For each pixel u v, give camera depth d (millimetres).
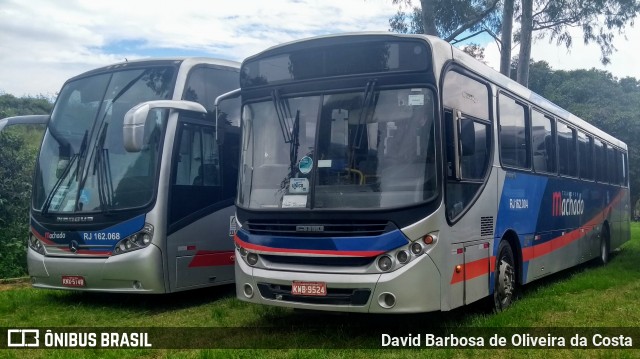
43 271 9602
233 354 6520
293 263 7043
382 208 6641
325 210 6828
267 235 7211
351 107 7078
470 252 7488
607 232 15453
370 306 6598
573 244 12352
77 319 8812
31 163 17969
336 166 6973
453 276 6984
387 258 6602
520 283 9344
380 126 6918
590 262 14828
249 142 7684
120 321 8703
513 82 9594
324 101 7219
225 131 10305
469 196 7535
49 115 10320
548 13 20312
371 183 6797
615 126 40875
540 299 9602
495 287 8430
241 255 7473
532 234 9906
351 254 6672
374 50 7090
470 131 7484
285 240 7043
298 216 6980
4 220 16328
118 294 10812
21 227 16406
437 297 6660
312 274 6852
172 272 9203
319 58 7336
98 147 9539
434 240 6645
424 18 19094
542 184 10484
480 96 8180
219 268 10031
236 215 7637
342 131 7047
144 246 9023
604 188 15203
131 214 9102
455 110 7008
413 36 6957
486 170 8180
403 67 6961
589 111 41406
